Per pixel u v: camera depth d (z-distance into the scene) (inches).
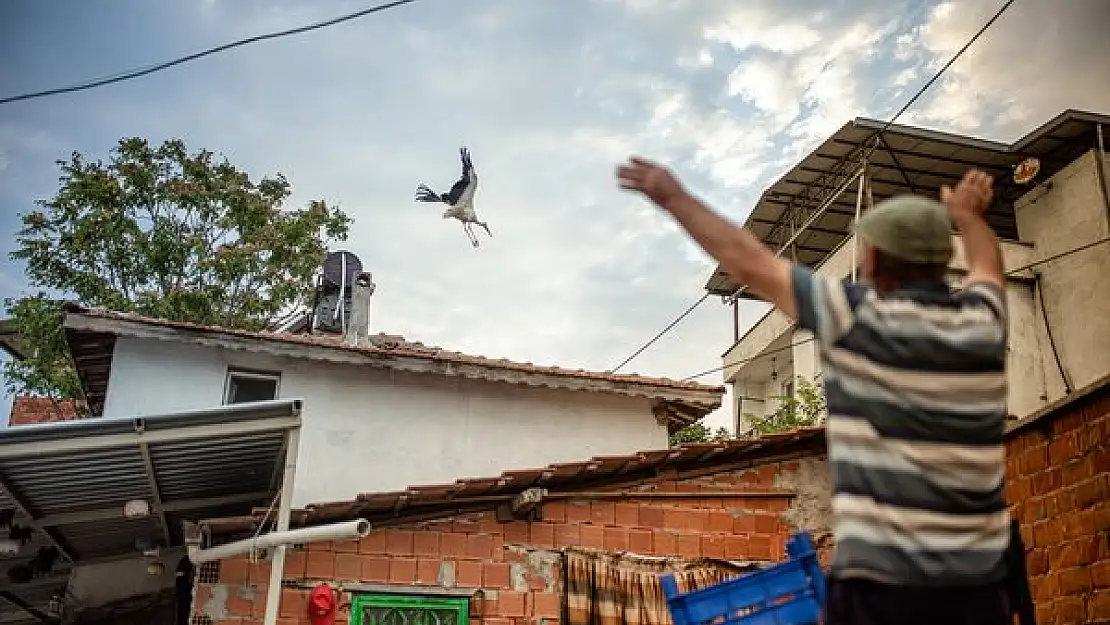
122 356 464.4
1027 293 784.3
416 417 502.6
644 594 378.3
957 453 84.1
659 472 404.2
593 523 390.6
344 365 496.7
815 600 160.4
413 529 371.2
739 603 163.8
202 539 333.4
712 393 537.6
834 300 84.4
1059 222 780.0
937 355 84.7
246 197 727.7
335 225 756.0
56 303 651.5
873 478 84.1
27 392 664.4
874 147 764.6
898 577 82.8
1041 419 299.7
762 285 85.7
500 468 508.4
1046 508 296.7
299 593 352.5
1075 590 280.2
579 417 533.3
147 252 684.7
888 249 92.0
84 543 413.1
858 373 85.0
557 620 372.8
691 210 86.9
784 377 952.3
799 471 419.8
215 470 350.0
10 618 519.5
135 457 308.0
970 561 83.7
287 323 695.1
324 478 477.1
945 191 104.8
